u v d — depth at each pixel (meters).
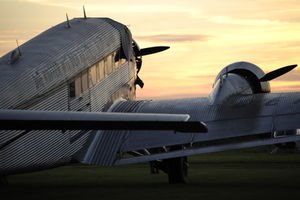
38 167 18.11
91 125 10.64
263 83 23.98
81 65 21.25
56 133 18.66
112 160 19.75
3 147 16.33
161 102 22.95
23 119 10.61
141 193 18.98
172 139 20.12
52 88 19.14
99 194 19.03
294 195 17.83
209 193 18.53
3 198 18.36
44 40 21.27
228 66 23.53
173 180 21.67
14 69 18.20
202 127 10.44
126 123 10.58
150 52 29.00
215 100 21.64
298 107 21.06
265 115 20.84
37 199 18.03
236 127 20.55
